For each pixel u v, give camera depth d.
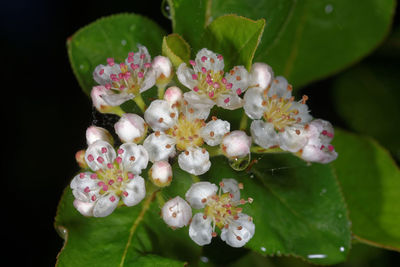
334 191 0.11
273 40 0.12
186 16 0.11
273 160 0.12
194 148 0.10
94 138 0.10
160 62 0.10
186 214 0.10
